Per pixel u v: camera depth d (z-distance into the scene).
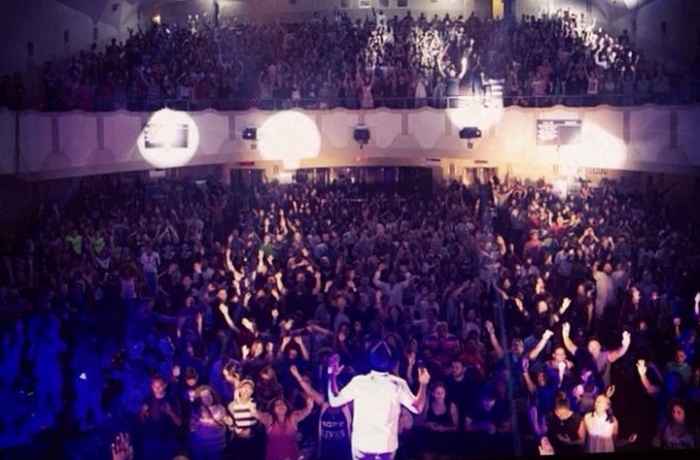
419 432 9.62
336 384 9.13
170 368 9.80
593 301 10.59
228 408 9.34
